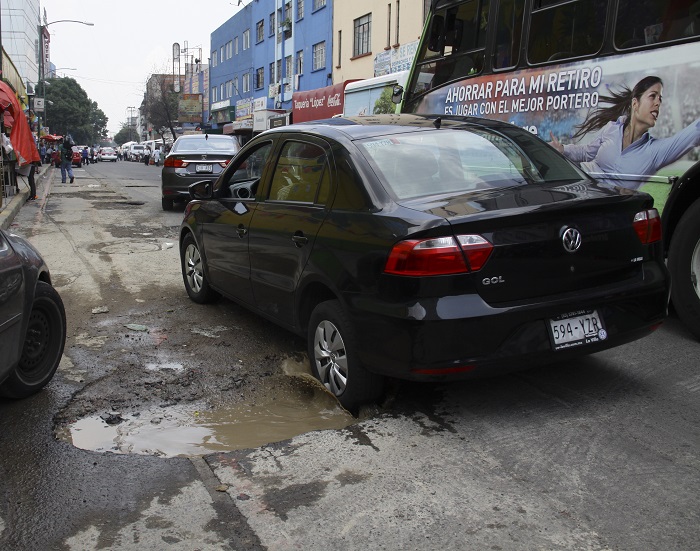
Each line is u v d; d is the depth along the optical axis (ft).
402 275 11.68
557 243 12.17
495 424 12.71
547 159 15.05
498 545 8.98
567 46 20.49
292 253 14.98
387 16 90.17
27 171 70.79
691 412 13.12
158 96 273.13
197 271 21.98
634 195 13.38
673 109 17.49
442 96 26.30
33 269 14.01
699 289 17.28
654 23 17.93
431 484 10.57
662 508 9.80
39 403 14.19
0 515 9.90
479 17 24.12
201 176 49.55
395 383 14.62
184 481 10.82
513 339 11.89
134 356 17.16
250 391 14.85
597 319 12.75
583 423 12.67
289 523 9.58
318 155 15.21
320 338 14.17
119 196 65.26
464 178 13.71
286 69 134.31
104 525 9.61
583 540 9.06
